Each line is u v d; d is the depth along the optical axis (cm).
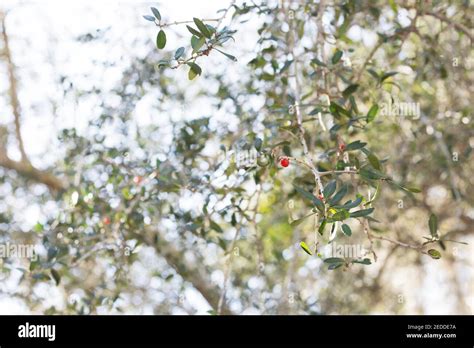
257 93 244
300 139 170
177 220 237
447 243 342
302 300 283
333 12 233
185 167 237
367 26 257
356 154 234
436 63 257
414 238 316
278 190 262
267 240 302
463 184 292
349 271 337
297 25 226
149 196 232
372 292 340
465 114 264
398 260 355
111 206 238
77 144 257
